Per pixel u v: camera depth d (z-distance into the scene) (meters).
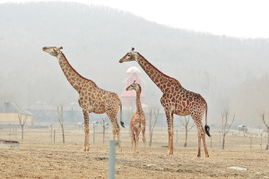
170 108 37.69
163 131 126.00
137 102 39.47
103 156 32.03
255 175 28.62
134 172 26.48
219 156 40.16
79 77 39.44
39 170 24.67
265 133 119.50
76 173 24.84
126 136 93.81
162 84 37.81
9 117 146.12
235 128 151.75
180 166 29.80
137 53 38.31
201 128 37.19
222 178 26.86
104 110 39.09
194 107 37.03
